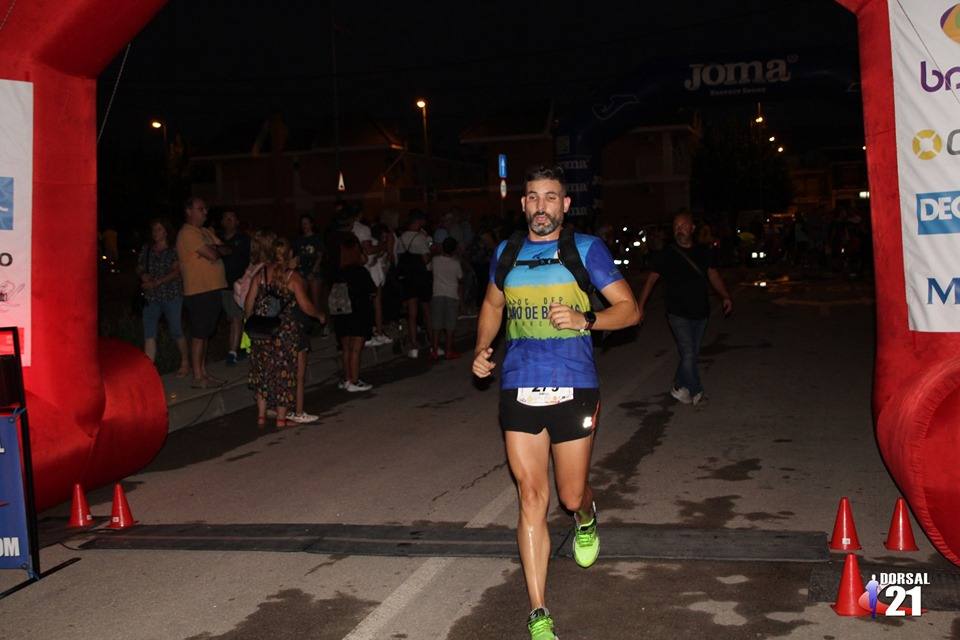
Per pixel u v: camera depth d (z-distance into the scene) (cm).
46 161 685
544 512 449
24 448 550
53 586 550
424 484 738
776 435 849
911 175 592
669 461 775
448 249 1399
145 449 783
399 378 1267
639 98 2714
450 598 504
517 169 5225
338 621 481
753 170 6956
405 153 5738
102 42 688
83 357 710
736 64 2616
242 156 5550
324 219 5550
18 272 677
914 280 591
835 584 498
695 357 993
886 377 613
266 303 964
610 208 5303
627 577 521
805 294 2289
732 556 544
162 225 1124
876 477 704
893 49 600
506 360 464
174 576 555
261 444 908
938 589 487
